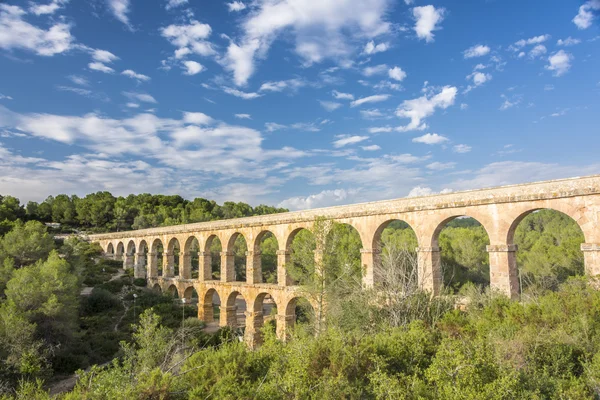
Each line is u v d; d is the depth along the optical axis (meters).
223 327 49.47
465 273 58.31
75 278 48.31
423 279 31.66
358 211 39.09
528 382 15.15
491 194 30.19
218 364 20.02
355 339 21.05
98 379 17.44
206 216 136.38
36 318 39.44
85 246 104.19
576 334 19.02
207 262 60.84
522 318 22.42
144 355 26.03
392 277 30.36
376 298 30.17
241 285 51.22
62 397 19.44
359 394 15.60
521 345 18.14
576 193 25.78
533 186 28.28
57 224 136.75
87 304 57.12
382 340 20.64
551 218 102.69
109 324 51.88
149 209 154.25
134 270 85.44
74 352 40.28
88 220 141.88
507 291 28.67
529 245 72.75
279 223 47.03
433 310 28.05
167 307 60.03
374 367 18.02
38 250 62.88
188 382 18.80
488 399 13.50
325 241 34.25
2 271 47.16
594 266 24.91
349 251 36.06
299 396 15.24
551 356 17.61
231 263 56.06
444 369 15.65
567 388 15.04
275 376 17.78
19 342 33.88
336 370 17.72
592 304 21.33
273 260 93.94
